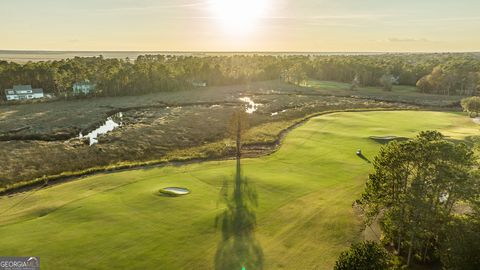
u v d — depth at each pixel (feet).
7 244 90.02
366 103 350.84
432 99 381.40
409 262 82.89
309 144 199.82
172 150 196.65
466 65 438.40
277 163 166.20
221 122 260.21
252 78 545.85
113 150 190.49
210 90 443.32
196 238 94.48
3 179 148.36
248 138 216.33
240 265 82.89
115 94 390.83
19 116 275.59
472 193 73.77
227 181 139.23
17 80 384.47
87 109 310.65
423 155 77.82
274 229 100.22
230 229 99.60
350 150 184.14
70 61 492.54
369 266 67.92
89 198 120.98
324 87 486.38
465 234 71.67
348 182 137.59
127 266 81.87
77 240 92.32
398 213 80.94
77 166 167.43
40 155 180.14
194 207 113.60
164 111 304.91
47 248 88.38
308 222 104.37
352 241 94.27
